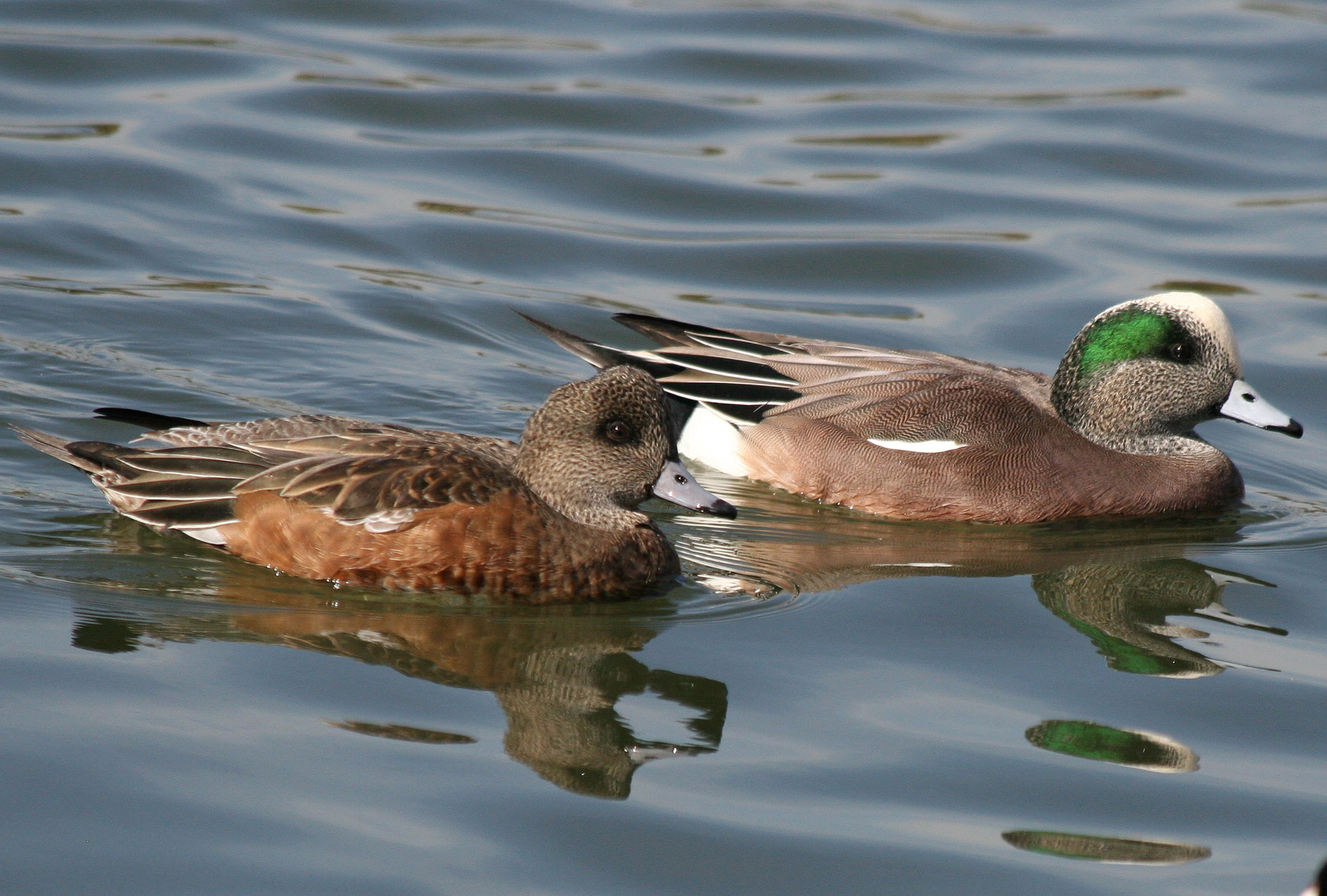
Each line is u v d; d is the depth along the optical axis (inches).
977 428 526.9
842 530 510.9
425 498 419.8
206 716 345.1
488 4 928.9
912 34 928.9
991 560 481.4
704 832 314.0
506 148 780.0
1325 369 629.0
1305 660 405.7
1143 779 342.3
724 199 749.9
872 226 732.0
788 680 382.6
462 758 336.2
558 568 427.2
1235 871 308.3
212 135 761.6
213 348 591.5
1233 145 803.4
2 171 708.0
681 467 448.5
